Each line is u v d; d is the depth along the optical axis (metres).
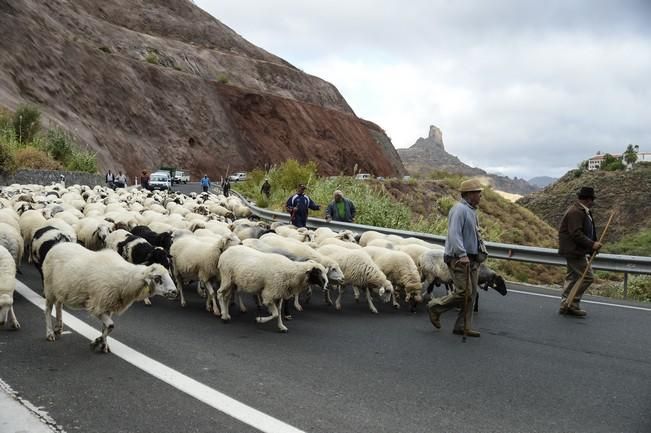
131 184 54.97
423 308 8.93
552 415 4.63
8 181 26.48
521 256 11.73
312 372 5.45
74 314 7.25
